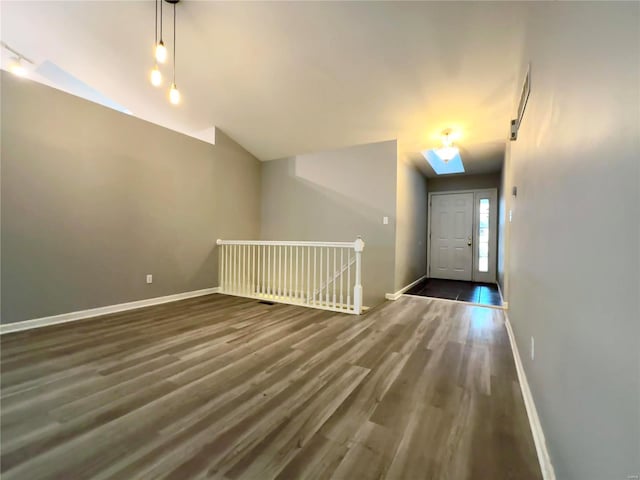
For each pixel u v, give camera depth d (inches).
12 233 109.7
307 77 136.2
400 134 168.2
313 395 67.6
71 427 55.9
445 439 53.2
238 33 119.3
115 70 152.3
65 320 123.3
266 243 170.7
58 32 134.0
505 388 71.1
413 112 146.8
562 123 45.8
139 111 186.7
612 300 26.7
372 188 182.4
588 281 33.1
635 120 23.1
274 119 174.6
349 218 190.2
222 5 109.0
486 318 132.4
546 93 58.6
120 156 142.0
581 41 37.7
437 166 234.7
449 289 210.5
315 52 121.3
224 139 197.2
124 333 109.9
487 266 249.9
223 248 191.3
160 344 98.9
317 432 54.9
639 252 21.7
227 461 47.7
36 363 83.6
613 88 27.8
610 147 28.1
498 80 118.2
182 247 170.6
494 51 105.3
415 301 168.1
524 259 83.0
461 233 261.7
